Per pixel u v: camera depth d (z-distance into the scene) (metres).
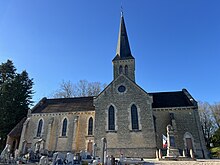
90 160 18.48
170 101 30.12
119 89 28.09
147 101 26.61
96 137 25.67
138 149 24.11
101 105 27.59
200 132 26.08
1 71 44.59
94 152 21.98
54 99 37.03
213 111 53.50
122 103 27.14
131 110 26.62
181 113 27.72
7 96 38.66
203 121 53.34
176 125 26.91
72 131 29.69
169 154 21.80
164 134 26.44
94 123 28.05
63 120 31.08
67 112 31.42
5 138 35.62
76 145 28.31
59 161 15.92
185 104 28.64
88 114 30.73
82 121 30.39
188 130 26.47
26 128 30.88
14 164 16.88
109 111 27.16
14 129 32.47
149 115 25.72
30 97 43.22
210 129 52.19
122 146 24.59
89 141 28.42
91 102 33.44
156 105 29.47
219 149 35.44
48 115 31.91
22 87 41.94
